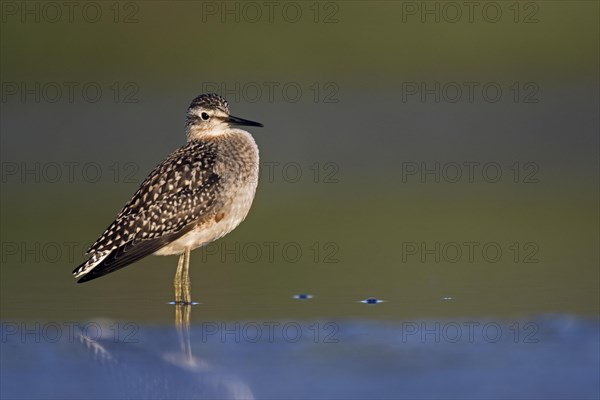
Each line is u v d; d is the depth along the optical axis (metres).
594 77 26.44
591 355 10.37
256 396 9.16
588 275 14.16
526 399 9.03
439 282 13.97
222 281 14.44
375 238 17.00
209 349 10.76
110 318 12.20
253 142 14.55
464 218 18.31
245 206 14.37
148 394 9.29
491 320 11.75
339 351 10.62
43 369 10.08
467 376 9.70
